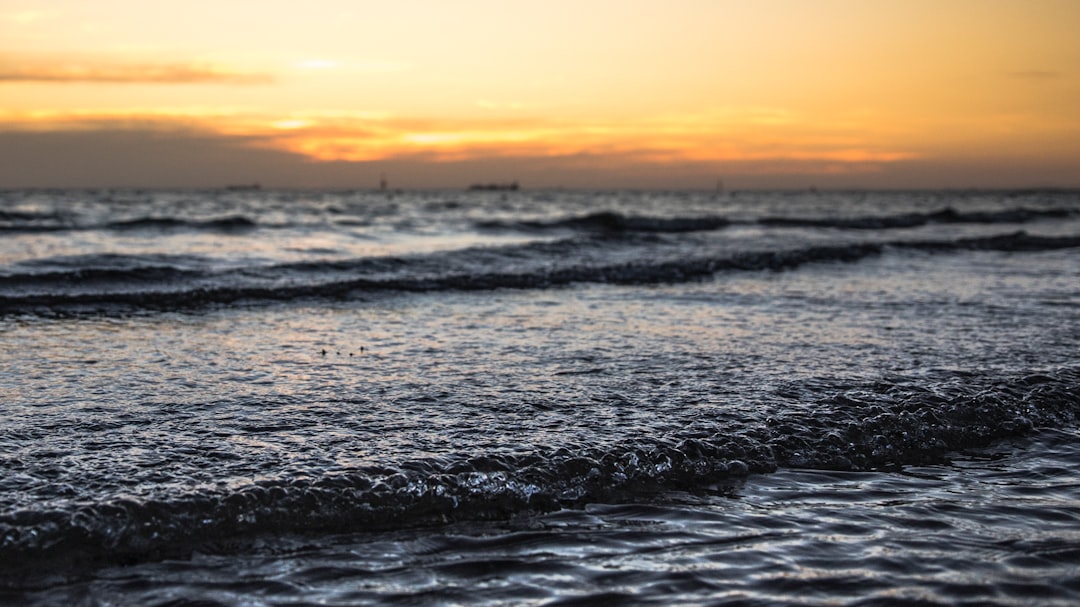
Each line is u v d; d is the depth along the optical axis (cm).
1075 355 780
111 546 354
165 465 433
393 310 1030
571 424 526
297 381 638
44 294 1029
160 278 1259
